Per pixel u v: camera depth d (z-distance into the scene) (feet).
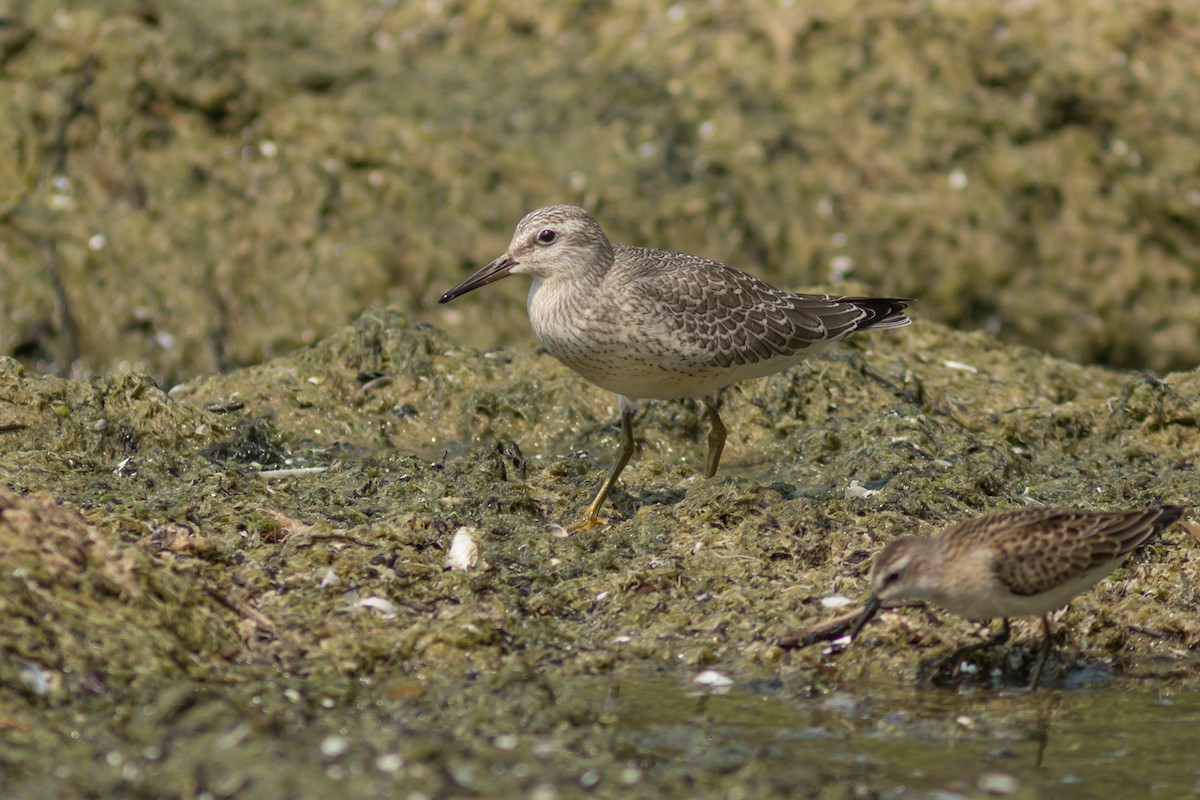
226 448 42.32
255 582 31.81
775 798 23.93
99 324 60.95
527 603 32.42
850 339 50.52
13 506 28.84
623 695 28.94
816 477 41.42
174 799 23.20
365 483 38.83
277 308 61.93
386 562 32.96
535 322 38.70
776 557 34.60
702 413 45.93
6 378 42.19
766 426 45.78
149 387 43.42
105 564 28.86
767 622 31.94
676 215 64.08
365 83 67.05
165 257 62.03
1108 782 25.48
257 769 23.91
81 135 63.77
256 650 29.27
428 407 47.06
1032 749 26.84
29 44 64.85
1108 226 65.77
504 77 68.28
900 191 65.31
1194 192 66.39
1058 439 45.01
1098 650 31.65
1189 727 27.99
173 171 63.62
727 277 38.81
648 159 65.31
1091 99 66.90
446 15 70.13
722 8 69.72
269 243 62.80
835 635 31.22
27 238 61.52
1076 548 29.07
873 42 67.87
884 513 35.91
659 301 37.06
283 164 64.18
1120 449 44.55
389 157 64.49
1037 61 67.21
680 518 36.45
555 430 45.93
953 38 67.77
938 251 64.85
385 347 48.93
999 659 30.76
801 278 64.18
